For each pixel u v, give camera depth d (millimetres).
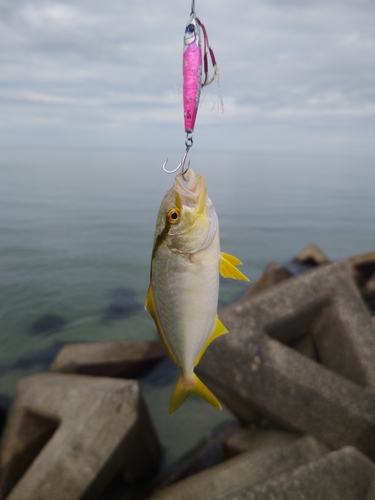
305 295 551
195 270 210
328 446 428
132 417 444
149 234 2383
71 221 2723
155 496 408
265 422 499
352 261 1182
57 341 1016
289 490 333
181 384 225
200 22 196
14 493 400
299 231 2521
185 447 562
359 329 528
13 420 484
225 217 3012
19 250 1920
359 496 332
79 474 407
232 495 331
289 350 483
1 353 954
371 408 433
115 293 1375
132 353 751
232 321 506
